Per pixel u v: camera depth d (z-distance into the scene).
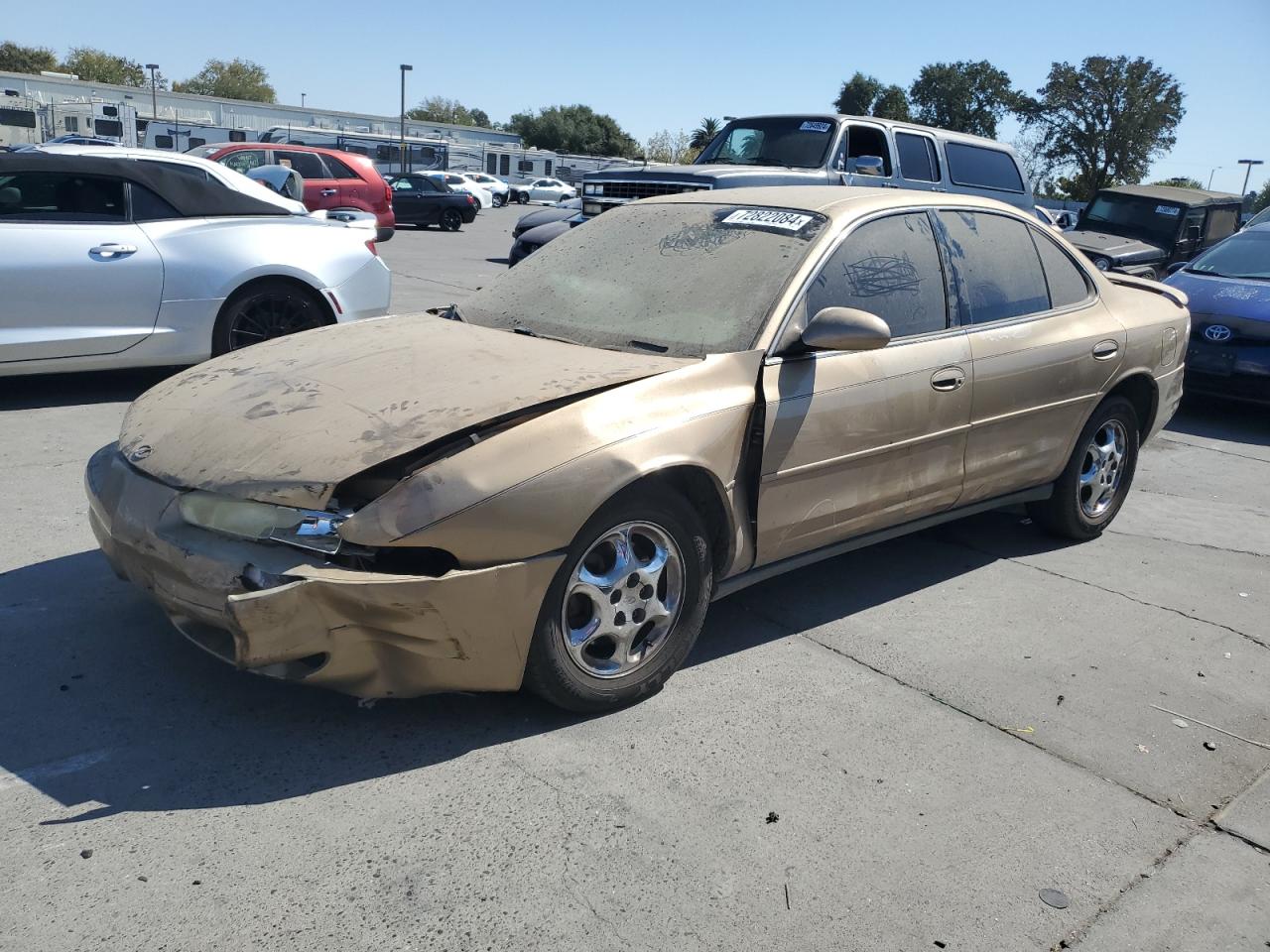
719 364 3.36
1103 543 5.19
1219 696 3.60
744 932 2.33
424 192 28.14
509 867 2.50
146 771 2.79
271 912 2.30
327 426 2.94
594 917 2.35
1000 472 4.41
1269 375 7.84
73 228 6.13
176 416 3.23
